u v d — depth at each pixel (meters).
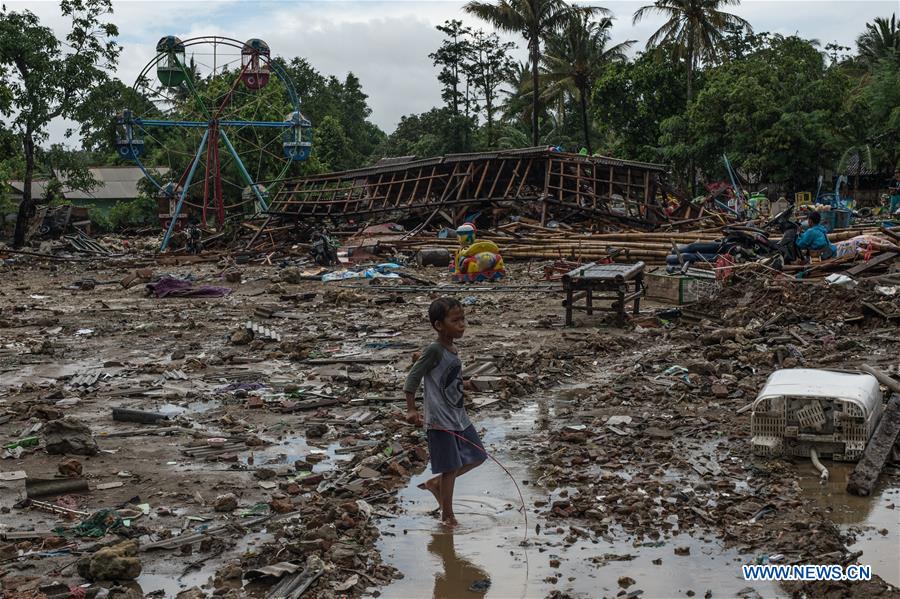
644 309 16.50
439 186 37.22
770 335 12.62
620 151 58.75
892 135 52.62
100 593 4.81
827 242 18.89
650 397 9.50
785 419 7.20
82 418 9.13
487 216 34.88
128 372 11.73
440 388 5.92
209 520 6.05
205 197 40.81
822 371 7.71
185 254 35.75
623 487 6.56
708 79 54.59
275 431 8.53
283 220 38.47
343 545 5.46
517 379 10.24
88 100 41.94
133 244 45.41
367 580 5.04
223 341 14.35
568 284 14.79
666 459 7.32
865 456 6.73
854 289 14.44
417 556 5.43
